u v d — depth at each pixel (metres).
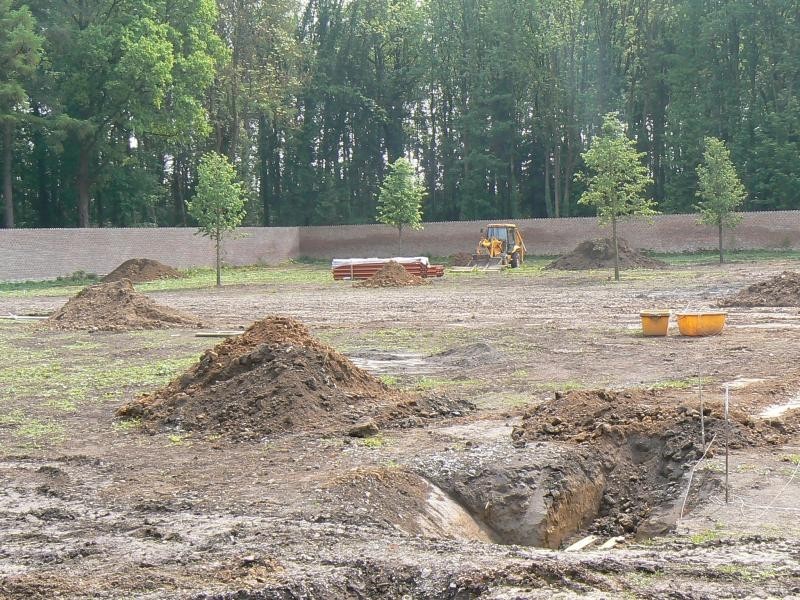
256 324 12.94
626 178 34.12
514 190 64.19
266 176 69.75
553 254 53.62
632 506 8.35
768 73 57.53
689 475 8.19
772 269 36.16
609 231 51.91
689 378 13.00
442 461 8.59
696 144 57.62
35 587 5.68
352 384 11.96
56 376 15.49
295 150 68.75
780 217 47.88
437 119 70.69
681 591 5.20
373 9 69.00
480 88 62.78
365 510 7.34
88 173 54.47
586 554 6.05
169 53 50.69
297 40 66.50
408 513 7.53
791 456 8.49
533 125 64.12
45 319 25.12
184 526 7.09
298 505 7.49
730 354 15.15
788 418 9.89
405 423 10.63
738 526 6.60
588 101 61.38
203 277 45.06
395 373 14.72
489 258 45.94
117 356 18.00
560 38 61.69
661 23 62.62
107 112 52.97
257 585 5.58
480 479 8.21
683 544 6.21
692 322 17.80
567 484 8.20
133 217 60.84
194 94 55.78
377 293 32.62
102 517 7.51
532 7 61.75
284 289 36.19
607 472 8.77
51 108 51.59
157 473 9.01
